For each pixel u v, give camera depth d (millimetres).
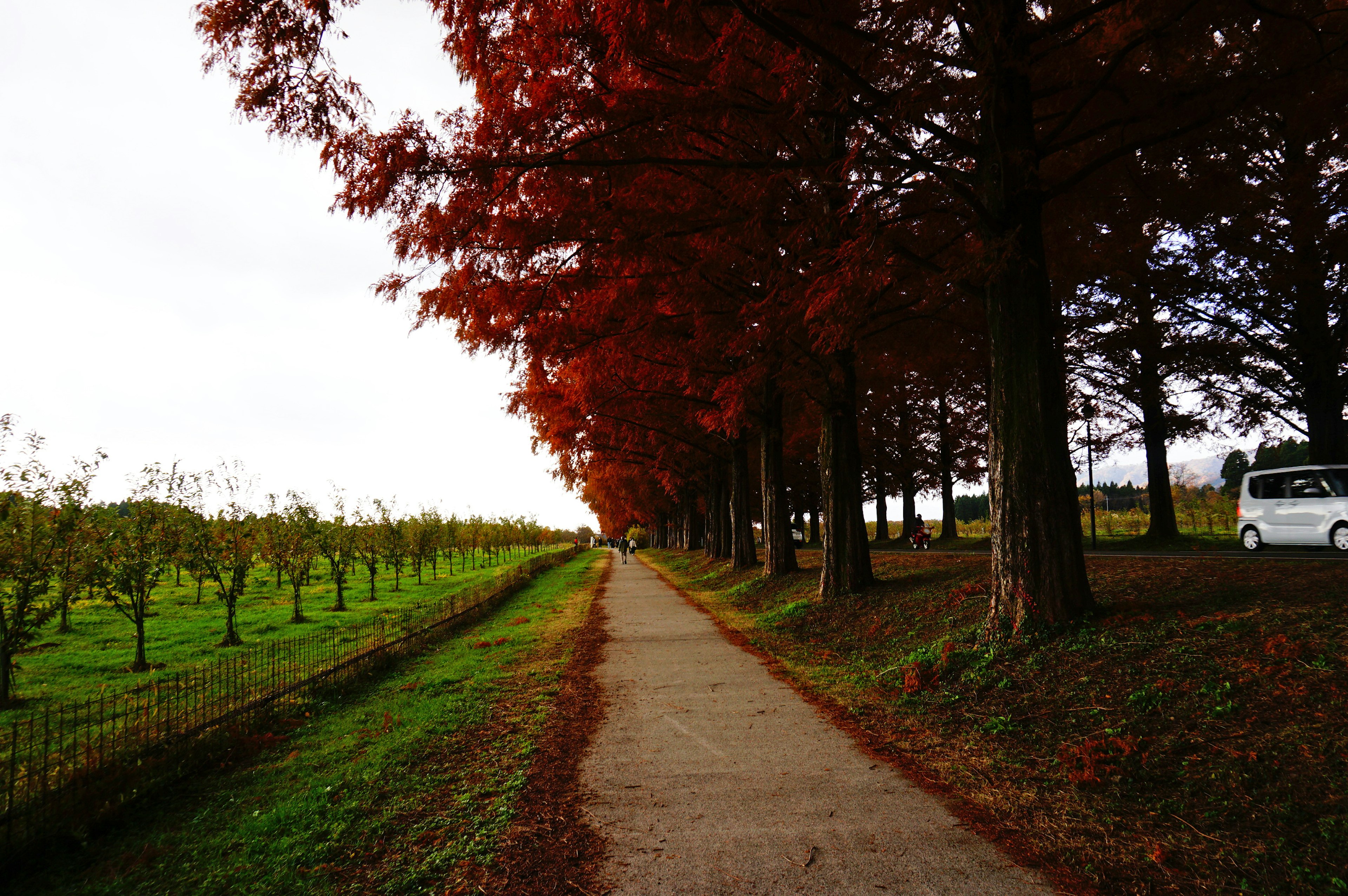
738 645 10891
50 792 4238
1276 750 4176
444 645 11508
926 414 31359
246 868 3688
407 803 4543
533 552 68688
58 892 3529
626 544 46469
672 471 29516
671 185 9617
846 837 3924
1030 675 6488
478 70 6863
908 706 6699
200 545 12102
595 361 12945
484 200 7496
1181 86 7555
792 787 4762
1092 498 19141
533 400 18047
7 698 8164
